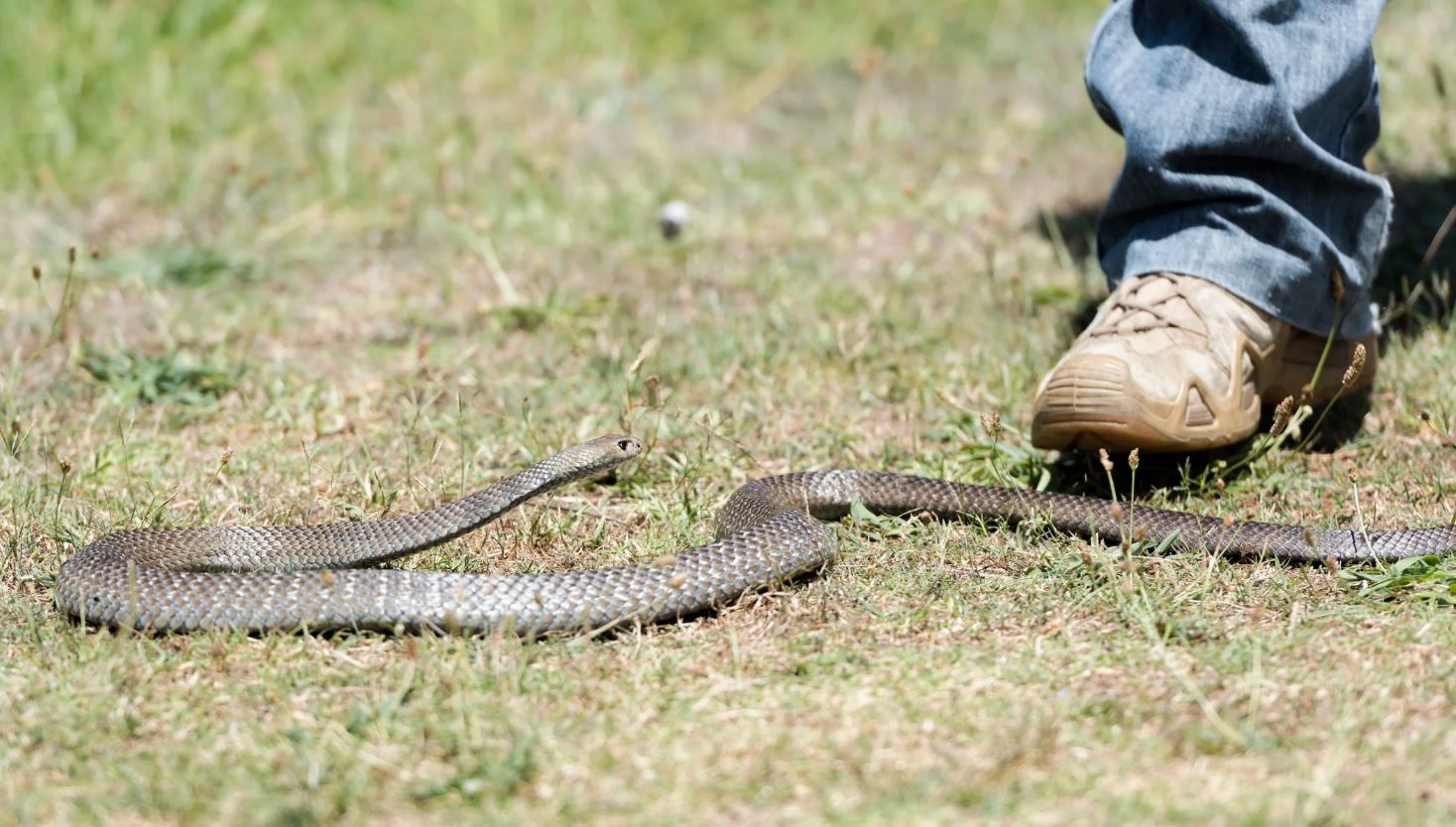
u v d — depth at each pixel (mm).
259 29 20344
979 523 9398
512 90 19516
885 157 17359
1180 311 9789
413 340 13047
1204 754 6508
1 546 9250
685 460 10523
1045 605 8109
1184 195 9945
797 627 8016
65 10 19297
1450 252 13172
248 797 6309
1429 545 8578
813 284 13891
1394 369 11305
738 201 16250
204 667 7652
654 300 13680
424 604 8023
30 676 7504
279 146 17953
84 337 12922
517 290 14109
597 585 8086
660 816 6137
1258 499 9680
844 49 21234
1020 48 20953
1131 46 10234
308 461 10477
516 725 6820
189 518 9875
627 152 17828
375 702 7164
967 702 7016
